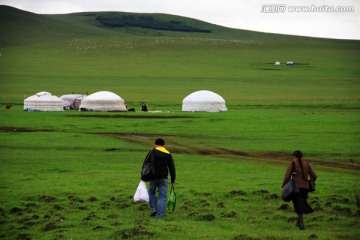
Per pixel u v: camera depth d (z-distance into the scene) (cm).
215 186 2194
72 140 4241
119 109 8225
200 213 1669
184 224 1513
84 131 5022
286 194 1465
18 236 1398
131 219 1594
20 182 2312
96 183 2289
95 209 1752
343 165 3052
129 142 4181
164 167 1568
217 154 3572
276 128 5269
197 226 1487
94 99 8150
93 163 3064
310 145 3950
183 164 3027
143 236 1348
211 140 4344
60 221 1572
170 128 5294
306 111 7881
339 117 6481
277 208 1750
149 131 5022
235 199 1909
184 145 4025
